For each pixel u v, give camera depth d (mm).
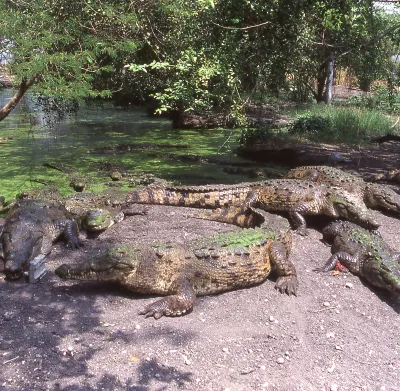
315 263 3477
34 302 2814
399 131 8969
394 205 4461
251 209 4062
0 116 4477
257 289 3082
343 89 16578
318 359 2471
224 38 5566
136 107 12820
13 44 4301
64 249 3629
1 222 4043
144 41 6707
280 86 6887
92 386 2143
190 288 2836
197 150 7809
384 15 8117
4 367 2221
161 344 2467
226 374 2309
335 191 4121
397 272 3074
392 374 2395
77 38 4902
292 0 5137
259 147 7270
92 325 2596
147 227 4035
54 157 7082
